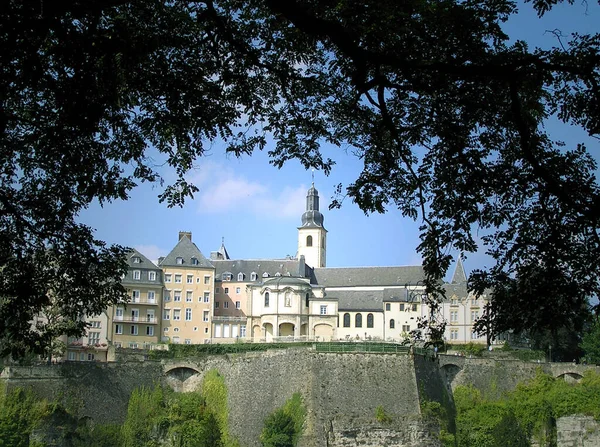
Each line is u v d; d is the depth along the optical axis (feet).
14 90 97.30
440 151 100.94
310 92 110.83
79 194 114.01
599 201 84.48
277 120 114.73
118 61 95.96
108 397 368.48
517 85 87.51
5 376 343.26
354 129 113.09
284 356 379.76
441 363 398.42
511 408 386.93
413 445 355.36
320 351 374.63
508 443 361.92
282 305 504.43
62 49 92.99
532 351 446.60
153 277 494.59
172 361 393.29
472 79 87.81
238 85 109.40
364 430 356.59
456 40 94.02
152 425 370.73
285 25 106.32
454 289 520.83
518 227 94.89
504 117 95.61
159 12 103.14
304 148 116.26
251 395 381.19
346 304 521.65
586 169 92.02
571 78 89.20
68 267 113.60
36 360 372.58
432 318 104.42
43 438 338.75
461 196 96.73
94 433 356.38
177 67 105.19
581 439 384.47
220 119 108.78
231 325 506.48
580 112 90.22
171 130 110.01
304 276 539.29
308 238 599.57
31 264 112.16
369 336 512.22
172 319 496.64
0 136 94.89
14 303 110.22
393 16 93.30
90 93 96.99
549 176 86.22
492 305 94.17
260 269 540.11
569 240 90.27
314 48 107.34
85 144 107.65
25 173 113.91
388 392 366.22
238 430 375.86
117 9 101.86
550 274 90.07
